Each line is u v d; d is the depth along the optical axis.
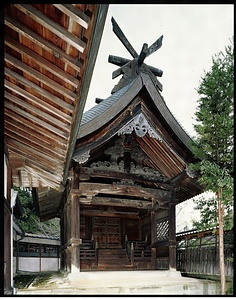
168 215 9.95
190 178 9.33
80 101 3.93
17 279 10.88
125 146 9.74
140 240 13.11
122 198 11.30
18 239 14.59
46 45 3.02
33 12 2.60
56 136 5.26
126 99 8.28
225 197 7.00
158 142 9.17
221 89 7.11
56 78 3.64
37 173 7.41
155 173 10.01
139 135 8.46
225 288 6.84
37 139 5.68
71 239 8.55
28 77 3.80
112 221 13.09
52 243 17.52
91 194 9.20
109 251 11.78
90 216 12.77
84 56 3.07
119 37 9.80
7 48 3.37
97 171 9.13
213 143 7.35
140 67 9.63
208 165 7.17
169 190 10.09
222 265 6.90
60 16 2.72
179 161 9.12
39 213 14.30
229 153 7.25
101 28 2.73
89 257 10.61
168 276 9.16
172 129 8.59
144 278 8.62
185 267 10.31
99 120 8.02
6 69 3.68
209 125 7.13
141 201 11.23
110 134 8.24
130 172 9.62
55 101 4.04
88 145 8.04
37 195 11.12
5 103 4.61
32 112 4.68
